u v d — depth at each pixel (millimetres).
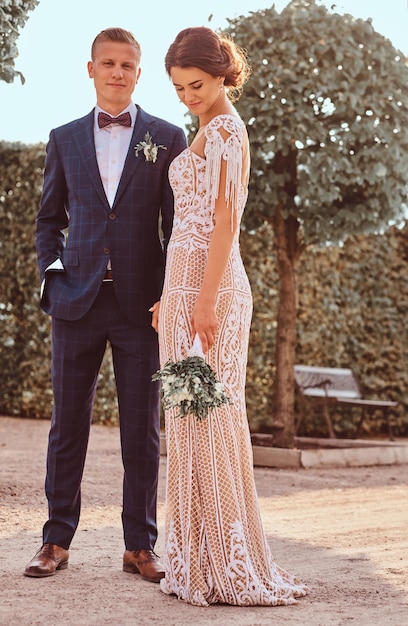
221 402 3328
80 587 3584
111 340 3965
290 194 8586
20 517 5062
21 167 10969
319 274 10969
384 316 11273
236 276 3615
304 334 10898
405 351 11336
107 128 3988
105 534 4746
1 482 6102
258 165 8227
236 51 3682
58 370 3961
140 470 3914
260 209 8422
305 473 7707
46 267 4008
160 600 3418
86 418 3998
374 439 10969
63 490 3936
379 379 11258
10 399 11070
